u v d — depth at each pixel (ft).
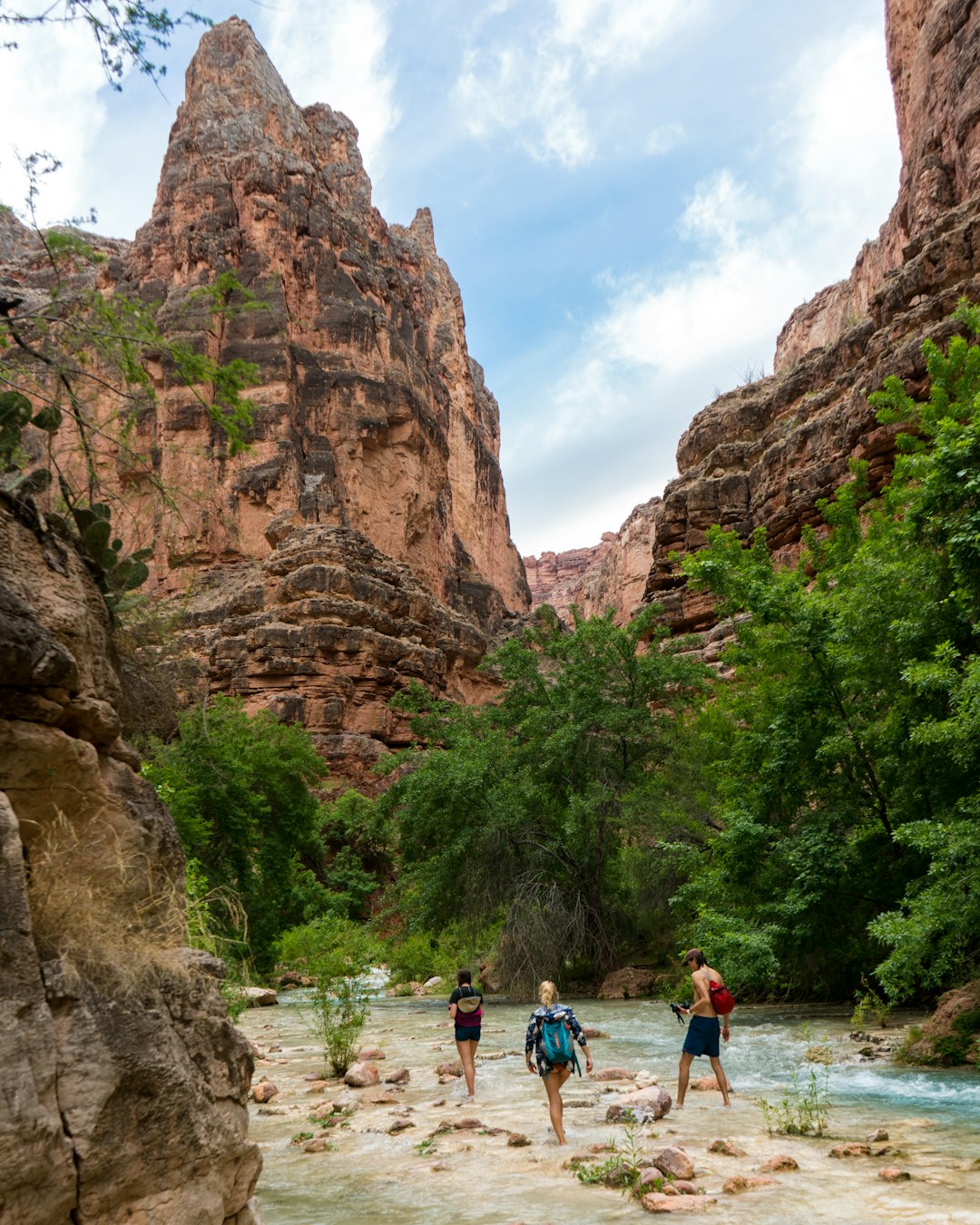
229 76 335.06
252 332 273.95
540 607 91.04
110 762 14.21
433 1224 18.17
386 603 223.51
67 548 14.73
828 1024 47.39
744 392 188.14
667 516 168.45
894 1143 23.00
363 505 278.05
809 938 51.65
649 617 84.28
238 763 96.48
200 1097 12.19
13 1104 9.43
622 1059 39.34
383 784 190.39
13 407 14.79
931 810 49.29
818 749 52.01
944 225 131.44
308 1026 59.72
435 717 92.48
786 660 57.52
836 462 135.44
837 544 74.79
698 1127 25.99
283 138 330.13
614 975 71.61
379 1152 24.80
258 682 201.77
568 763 80.02
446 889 79.20
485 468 426.51
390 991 89.71
